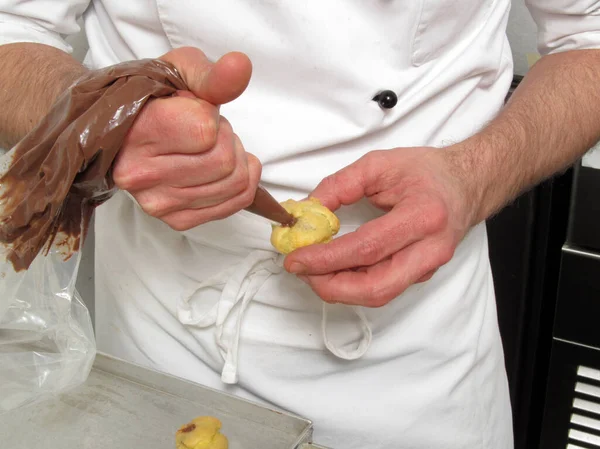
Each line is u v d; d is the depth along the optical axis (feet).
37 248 1.96
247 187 1.94
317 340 2.43
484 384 2.73
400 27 2.23
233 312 2.42
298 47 2.20
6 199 1.93
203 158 1.84
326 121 2.29
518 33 3.82
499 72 2.63
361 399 2.51
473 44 2.45
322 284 2.09
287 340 2.43
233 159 1.86
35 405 2.26
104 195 2.01
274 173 2.32
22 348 2.27
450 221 2.17
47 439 2.17
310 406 2.49
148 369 2.34
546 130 2.52
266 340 2.43
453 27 2.34
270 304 2.40
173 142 1.82
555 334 3.42
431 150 2.30
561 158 2.58
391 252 2.09
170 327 2.55
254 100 2.31
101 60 2.52
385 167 2.21
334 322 2.41
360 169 2.22
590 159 3.11
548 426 3.59
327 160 2.35
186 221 1.99
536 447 3.98
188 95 1.87
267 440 2.17
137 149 1.87
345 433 2.52
